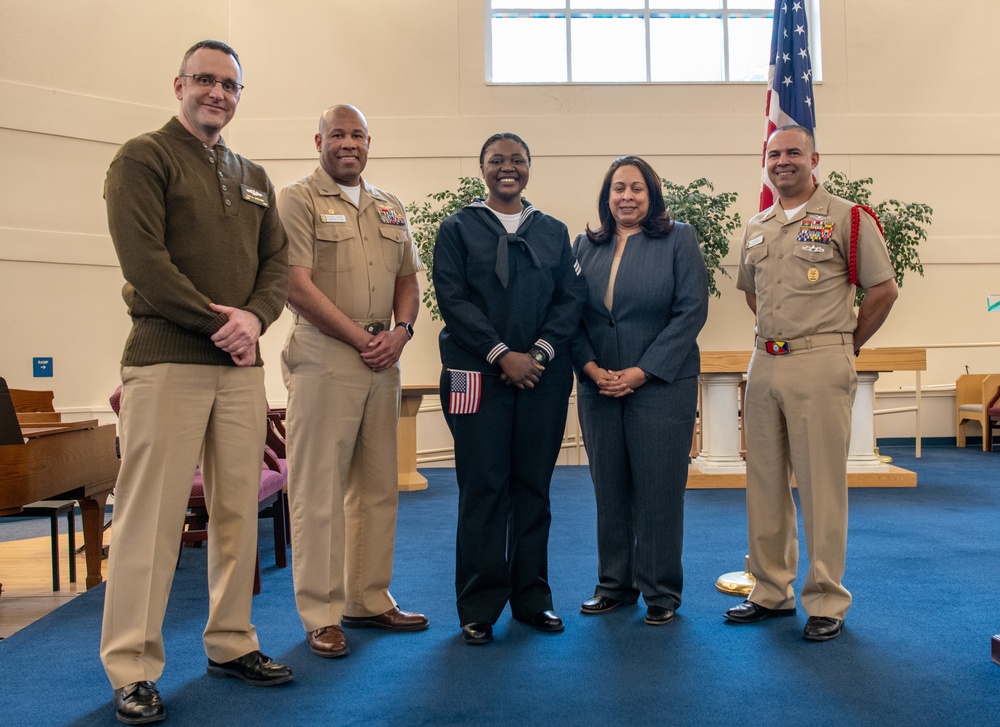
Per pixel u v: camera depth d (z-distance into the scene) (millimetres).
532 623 2760
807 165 2754
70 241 6699
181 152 2234
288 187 2709
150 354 2162
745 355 5832
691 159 8133
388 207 2852
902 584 3287
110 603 2133
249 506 2338
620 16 8352
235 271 2271
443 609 3059
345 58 7887
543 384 2697
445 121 7941
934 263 8273
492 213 2732
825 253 2684
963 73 8312
